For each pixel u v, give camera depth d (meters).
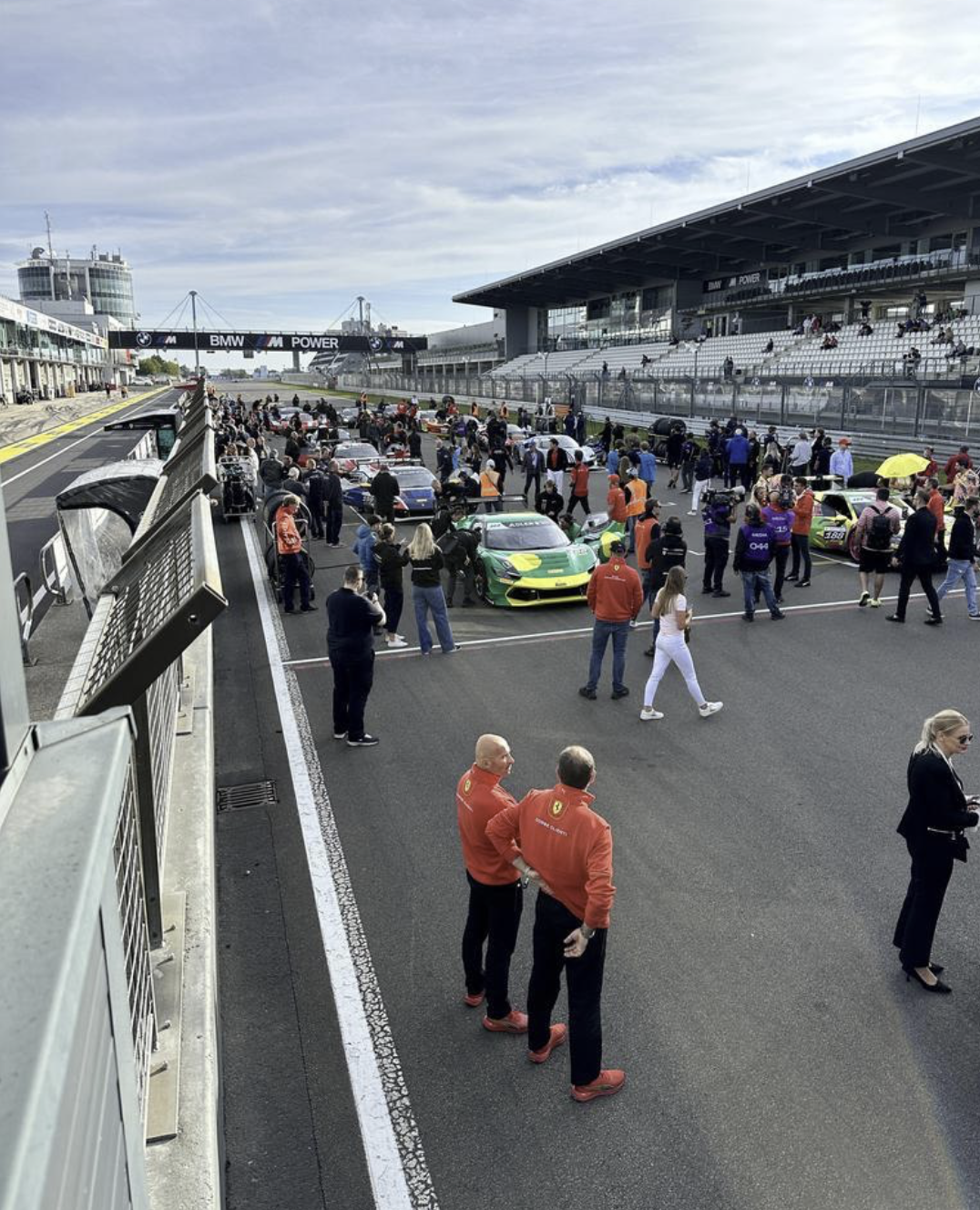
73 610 12.45
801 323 51.91
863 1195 3.39
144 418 23.81
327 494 17.42
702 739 7.85
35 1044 0.89
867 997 4.52
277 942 5.02
